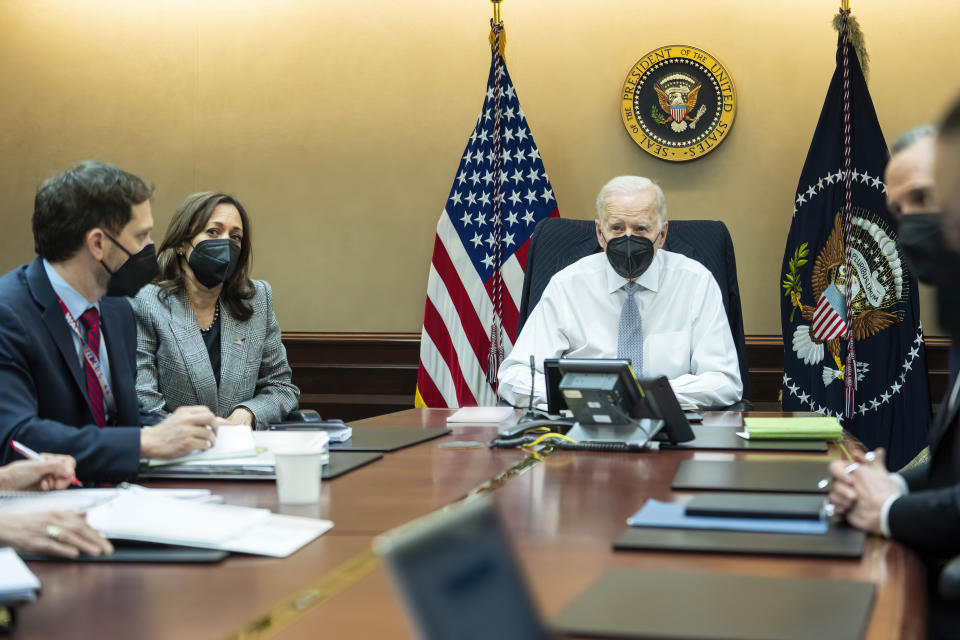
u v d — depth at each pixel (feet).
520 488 5.20
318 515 4.51
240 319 9.64
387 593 3.16
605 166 15.26
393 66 15.88
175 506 4.13
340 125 16.06
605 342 10.53
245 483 5.41
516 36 15.43
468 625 1.38
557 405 7.79
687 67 14.93
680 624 2.74
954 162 3.38
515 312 14.34
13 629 2.86
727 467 5.67
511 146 14.60
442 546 1.41
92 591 3.25
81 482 5.44
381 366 15.99
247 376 9.52
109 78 16.55
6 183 16.79
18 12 16.75
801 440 6.91
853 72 13.50
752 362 14.99
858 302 13.34
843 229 13.37
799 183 13.73
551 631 1.49
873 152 13.38
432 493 5.08
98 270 6.23
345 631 2.78
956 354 5.24
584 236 11.71
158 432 5.53
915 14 14.43
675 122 14.97
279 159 16.22
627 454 6.50
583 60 15.28
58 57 16.65
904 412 13.10
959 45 14.34
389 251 16.01
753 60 14.87
